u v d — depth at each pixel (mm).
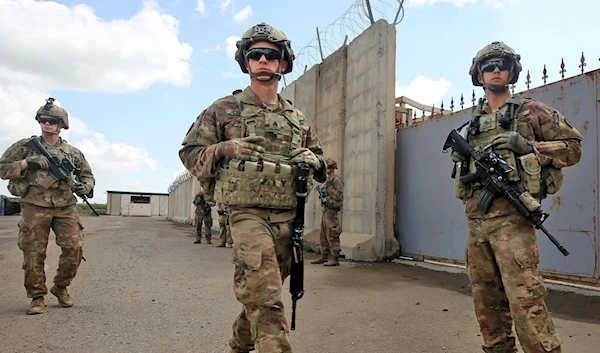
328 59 11094
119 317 4574
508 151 2834
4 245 11750
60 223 4867
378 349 3555
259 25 2865
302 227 2707
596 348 3479
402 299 5309
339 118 10312
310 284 6301
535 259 2662
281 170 2648
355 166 9555
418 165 8617
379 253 8633
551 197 5988
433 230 8227
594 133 5562
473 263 2988
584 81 5699
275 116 2785
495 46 3143
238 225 2555
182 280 6777
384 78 8891
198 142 2779
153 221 37781
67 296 5016
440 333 3955
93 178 5422
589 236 5570
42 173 4738
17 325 4250
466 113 7641
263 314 2373
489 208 2842
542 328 2580
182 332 4062
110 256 9898
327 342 3727
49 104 5070
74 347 3645
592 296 5289
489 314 2934
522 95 6453
